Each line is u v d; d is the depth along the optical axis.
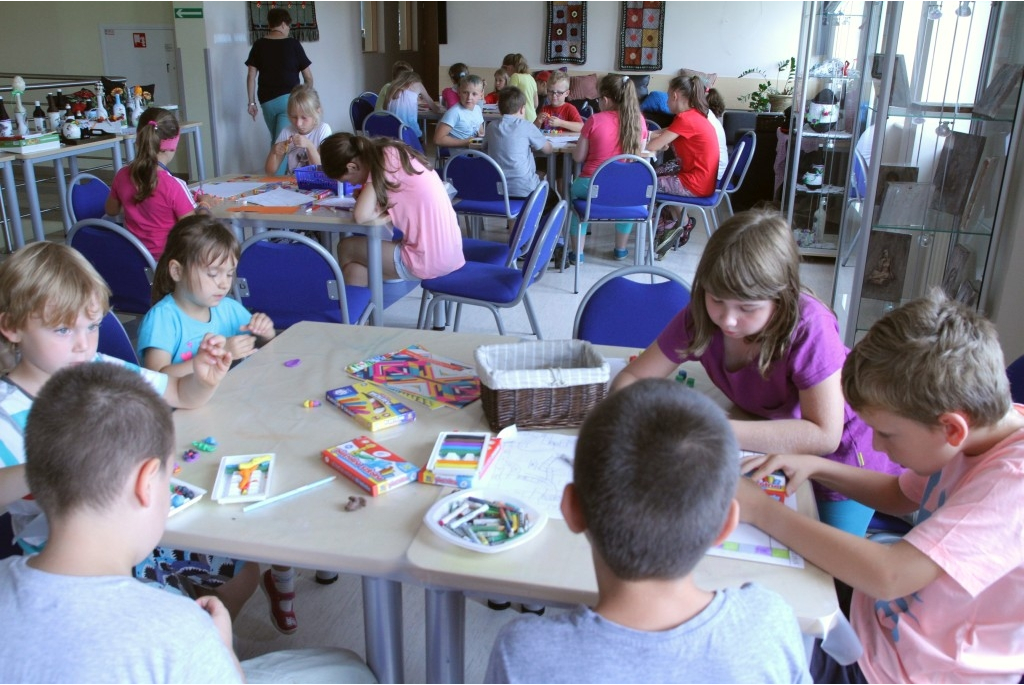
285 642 1.93
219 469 1.36
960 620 1.16
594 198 4.50
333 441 1.49
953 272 2.83
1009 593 1.11
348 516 1.27
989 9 2.55
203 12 6.61
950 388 1.07
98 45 8.10
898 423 1.14
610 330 2.18
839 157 4.33
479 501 1.29
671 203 5.09
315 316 2.85
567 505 0.85
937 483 1.29
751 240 1.34
